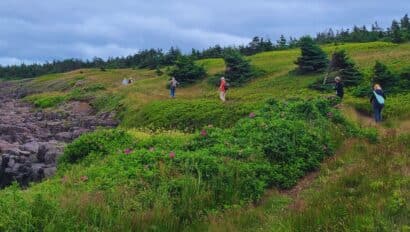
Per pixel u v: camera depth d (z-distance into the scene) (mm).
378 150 14180
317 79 40156
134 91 54688
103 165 14414
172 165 12984
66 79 97688
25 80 131250
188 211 10961
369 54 51625
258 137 15305
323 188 11570
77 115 51375
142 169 12852
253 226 10188
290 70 50188
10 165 24391
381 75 32906
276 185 13258
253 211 11062
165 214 10508
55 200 10430
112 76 90250
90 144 18359
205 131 16391
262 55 69062
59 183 14141
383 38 71375
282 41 87750
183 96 45656
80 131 37344
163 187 11656
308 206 10070
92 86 69562
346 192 10812
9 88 117438
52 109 59469
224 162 13172
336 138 16750
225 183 12258
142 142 18047
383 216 8789
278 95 38438
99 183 12391
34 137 36094
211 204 11461
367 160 13273
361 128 18406
